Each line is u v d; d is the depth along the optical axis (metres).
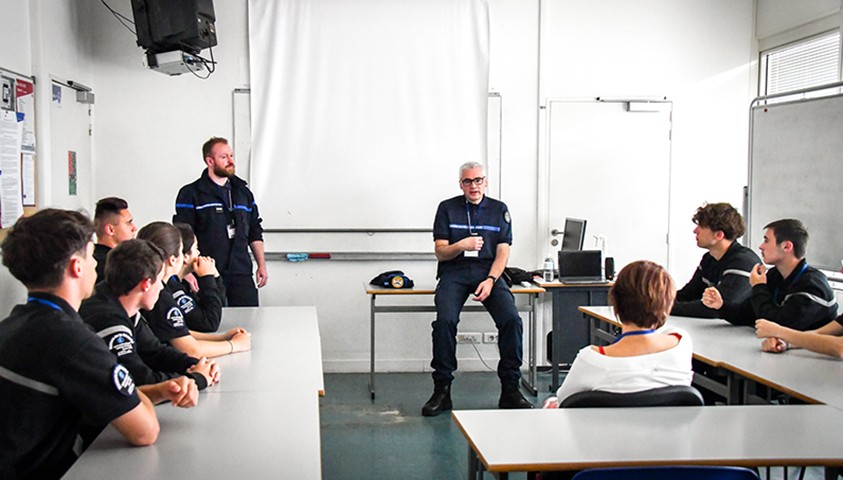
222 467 1.72
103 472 1.68
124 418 1.78
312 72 5.68
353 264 5.79
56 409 1.72
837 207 4.71
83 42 5.30
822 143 4.82
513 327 4.73
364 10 5.70
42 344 1.70
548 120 5.91
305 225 5.72
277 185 5.68
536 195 5.93
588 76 5.93
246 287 4.74
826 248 4.81
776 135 5.20
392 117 5.75
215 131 5.64
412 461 3.88
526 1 5.84
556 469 1.81
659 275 2.25
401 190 5.78
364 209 5.76
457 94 5.79
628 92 5.96
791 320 3.19
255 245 4.93
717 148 6.07
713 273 3.99
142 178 5.57
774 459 1.84
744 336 3.41
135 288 2.27
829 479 2.40
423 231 5.80
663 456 1.86
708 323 3.77
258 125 5.64
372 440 4.21
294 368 2.68
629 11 5.94
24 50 4.43
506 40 5.84
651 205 6.04
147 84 5.55
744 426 2.08
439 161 5.80
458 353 5.91
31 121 4.47
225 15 5.61
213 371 2.45
